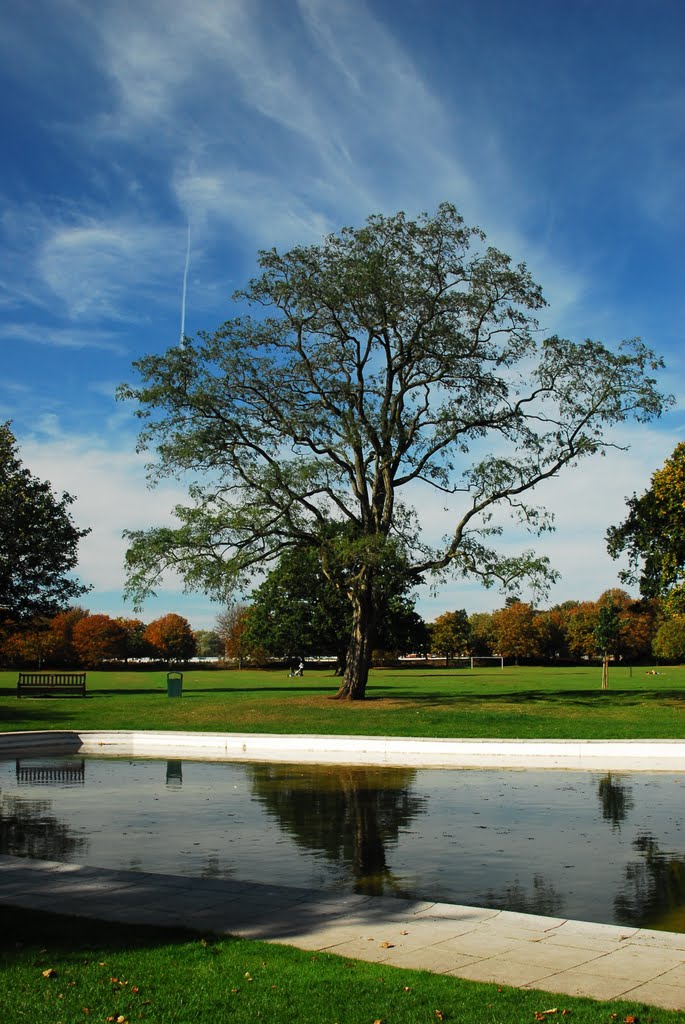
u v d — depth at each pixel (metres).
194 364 32.12
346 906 8.40
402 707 31.20
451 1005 5.79
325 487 32.62
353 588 34.69
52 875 9.70
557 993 6.05
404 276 32.25
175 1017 5.59
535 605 31.88
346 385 33.28
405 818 14.35
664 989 6.15
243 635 67.19
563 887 9.91
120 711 32.75
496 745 22.97
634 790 17.22
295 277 32.16
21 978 6.29
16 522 42.16
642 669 112.19
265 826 13.73
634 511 35.62
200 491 33.06
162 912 8.16
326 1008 5.73
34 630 47.31
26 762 22.81
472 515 33.47
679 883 10.09
